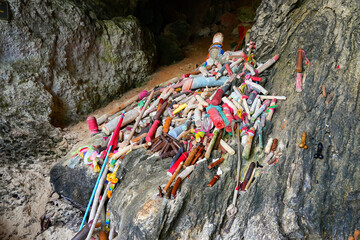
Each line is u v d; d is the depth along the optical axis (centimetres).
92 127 680
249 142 514
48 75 817
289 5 591
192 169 506
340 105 480
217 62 730
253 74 592
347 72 486
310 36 541
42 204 647
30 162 705
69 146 764
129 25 1029
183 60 1263
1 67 753
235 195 487
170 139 577
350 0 505
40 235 611
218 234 466
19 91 759
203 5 1568
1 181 655
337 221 447
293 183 470
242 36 867
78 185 613
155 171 543
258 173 499
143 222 452
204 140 545
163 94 684
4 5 751
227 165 512
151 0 1336
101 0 1084
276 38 610
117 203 529
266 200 472
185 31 1447
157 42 1245
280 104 547
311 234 441
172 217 457
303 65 539
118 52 994
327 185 461
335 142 470
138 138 605
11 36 765
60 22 850
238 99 582
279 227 444
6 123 721
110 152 599
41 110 780
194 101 629
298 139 494
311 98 506
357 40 488
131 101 747
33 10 801
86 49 914
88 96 908
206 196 482
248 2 1541
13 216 620
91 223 554
